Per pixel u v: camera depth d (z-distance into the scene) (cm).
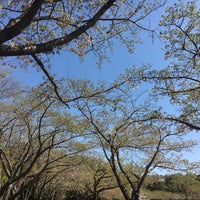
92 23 800
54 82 1075
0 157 2328
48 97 2019
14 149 2703
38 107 2278
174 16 1558
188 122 1733
